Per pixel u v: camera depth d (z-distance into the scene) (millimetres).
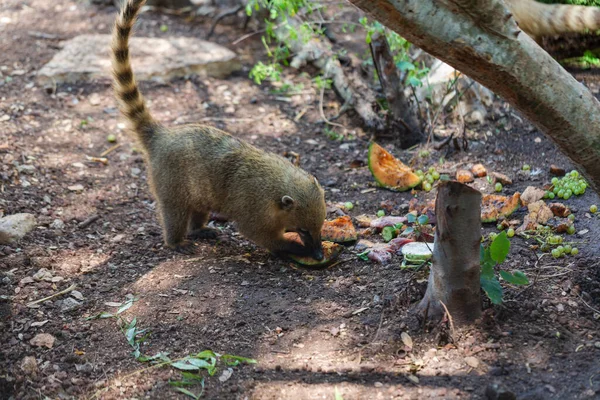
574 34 4398
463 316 3375
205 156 3760
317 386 3258
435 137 4320
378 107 4504
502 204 3838
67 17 5301
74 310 3537
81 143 4379
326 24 4984
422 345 3352
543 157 4145
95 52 4863
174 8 5480
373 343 3371
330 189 4117
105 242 3857
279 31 4941
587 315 3412
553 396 3199
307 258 3707
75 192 4102
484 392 3213
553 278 3537
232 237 3928
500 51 3219
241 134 4469
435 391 3227
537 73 3262
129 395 3275
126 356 3381
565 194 3881
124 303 3559
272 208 3701
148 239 3893
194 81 4816
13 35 5090
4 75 4758
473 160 4180
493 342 3334
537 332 3355
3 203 3955
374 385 3254
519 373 3260
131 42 4957
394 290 3537
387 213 3949
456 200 3275
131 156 4332
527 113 3334
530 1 4391
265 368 3322
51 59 4859
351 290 3572
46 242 3824
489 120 4367
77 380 3318
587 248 3645
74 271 3697
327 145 4402
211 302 3551
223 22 5367
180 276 3674
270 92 4773
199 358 3352
